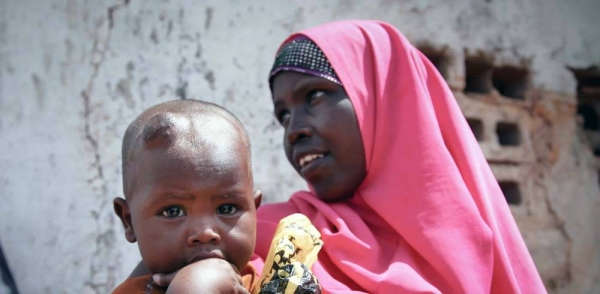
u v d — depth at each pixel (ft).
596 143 12.89
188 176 4.19
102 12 9.32
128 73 9.32
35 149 8.67
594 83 13.35
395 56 6.89
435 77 6.91
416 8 11.43
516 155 11.73
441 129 6.68
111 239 8.87
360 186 6.64
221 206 4.37
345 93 6.57
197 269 3.88
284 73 6.82
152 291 4.25
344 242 5.95
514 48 12.18
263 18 10.28
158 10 9.61
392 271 5.63
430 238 5.78
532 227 11.56
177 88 9.53
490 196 6.47
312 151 6.49
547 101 12.34
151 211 4.24
